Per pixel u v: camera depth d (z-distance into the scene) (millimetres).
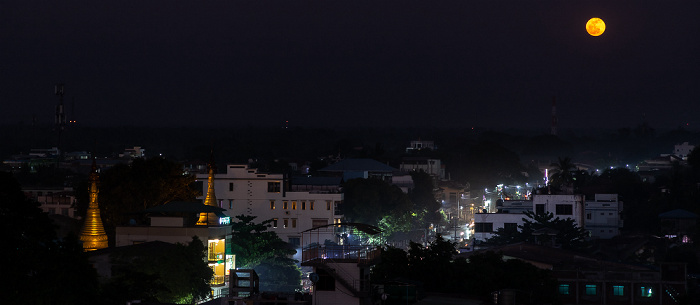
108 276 68438
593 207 151250
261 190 127938
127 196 94938
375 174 188375
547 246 107750
